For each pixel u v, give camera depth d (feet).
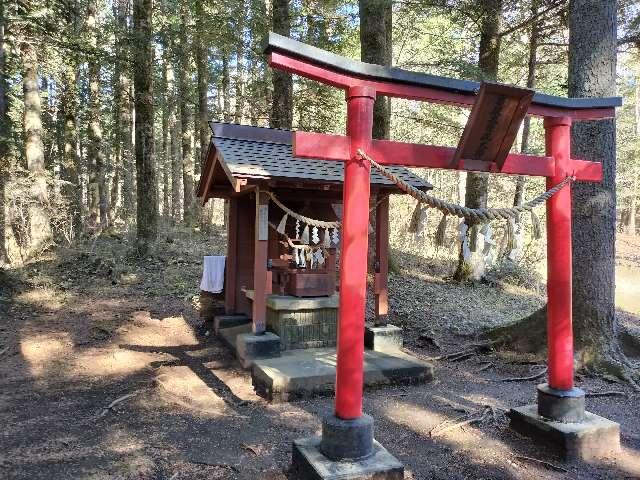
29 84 36.73
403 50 53.31
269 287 21.01
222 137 20.84
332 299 20.85
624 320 31.76
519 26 31.17
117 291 30.63
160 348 21.98
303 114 41.65
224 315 24.61
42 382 17.72
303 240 17.63
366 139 10.97
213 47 48.75
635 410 15.67
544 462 11.91
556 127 13.25
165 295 30.01
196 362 20.16
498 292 34.50
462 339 24.17
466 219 11.73
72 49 34.32
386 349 20.75
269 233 22.35
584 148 19.04
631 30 24.27
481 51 32.96
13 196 35.83
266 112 43.06
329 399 16.30
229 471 11.41
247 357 18.79
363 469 10.16
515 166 12.70
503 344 22.16
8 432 13.47
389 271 35.81
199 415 14.87
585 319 19.16
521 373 19.54
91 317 25.81
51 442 12.84
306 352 19.86
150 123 38.34
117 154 66.74
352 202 10.91
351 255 10.84
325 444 10.78
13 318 25.34
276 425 14.12
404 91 11.41
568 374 13.05
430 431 13.78
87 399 16.14
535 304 31.89
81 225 46.42
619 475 11.44
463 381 18.61
